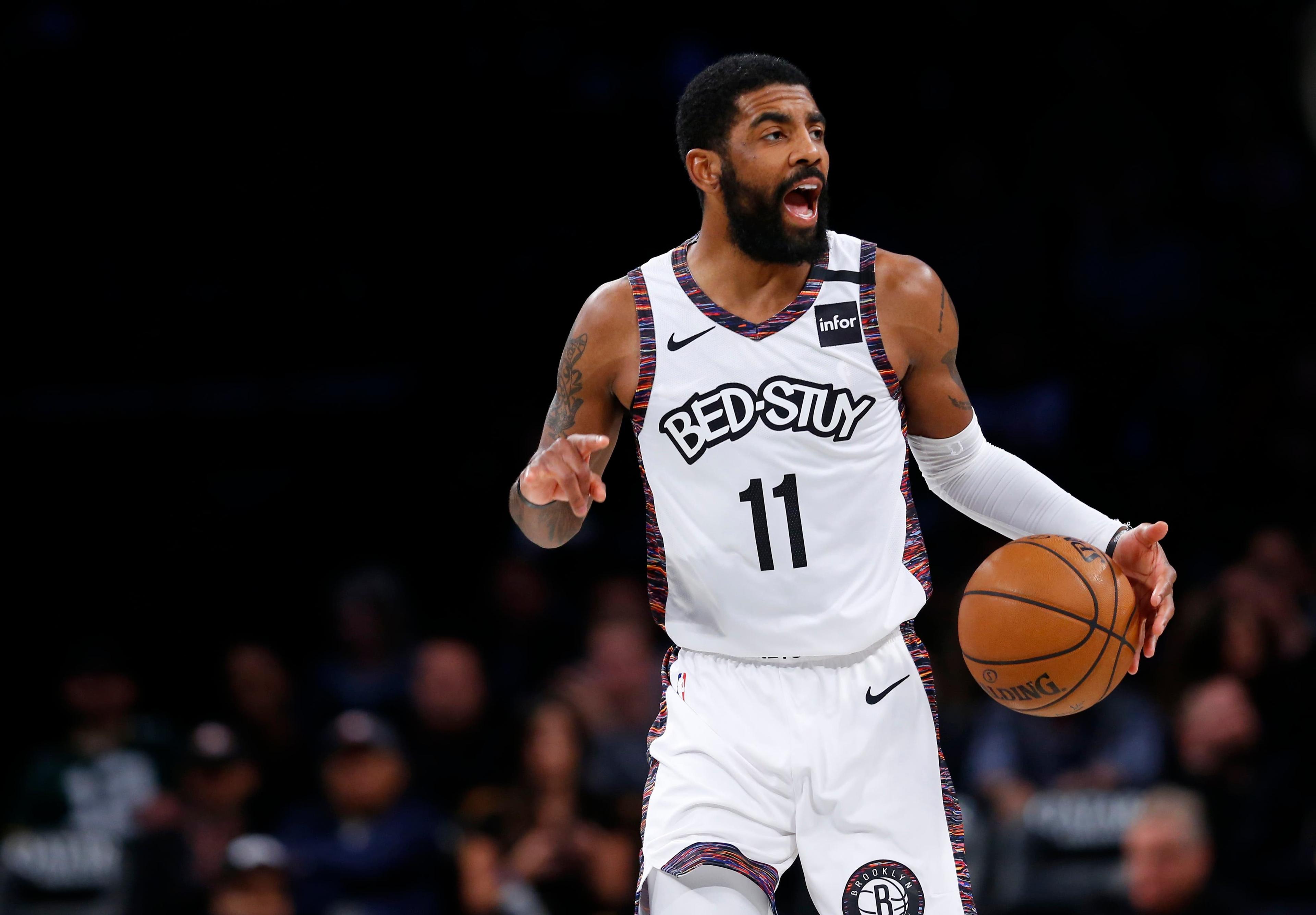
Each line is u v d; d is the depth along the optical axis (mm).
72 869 22703
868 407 9984
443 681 24891
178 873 22000
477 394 33062
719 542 10000
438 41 36688
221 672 29188
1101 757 23141
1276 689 23984
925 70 39188
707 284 10156
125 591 30219
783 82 9898
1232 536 31203
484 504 31219
